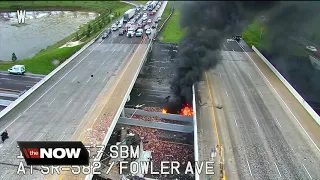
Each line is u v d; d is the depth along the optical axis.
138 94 41.94
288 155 24.06
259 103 32.88
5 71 45.94
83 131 26.14
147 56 52.41
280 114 30.52
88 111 29.48
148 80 46.31
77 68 41.16
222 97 34.19
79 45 57.62
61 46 59.06
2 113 28.36
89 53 48.12
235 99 33.72
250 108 31.67
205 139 25.97
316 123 28.94
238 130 27.47
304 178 21.56
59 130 26.28
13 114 28.92
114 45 53.09
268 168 22.55
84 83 36.06
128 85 35.47
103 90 34.16
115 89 34.34
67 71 39.97
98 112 29.23
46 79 36.69
